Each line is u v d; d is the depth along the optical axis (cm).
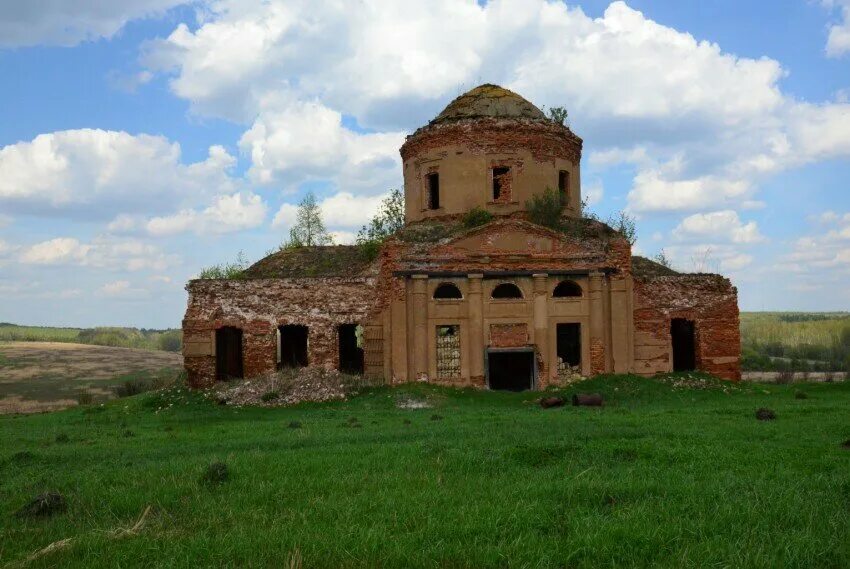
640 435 1712
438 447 1516
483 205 3731
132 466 1490
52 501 1108
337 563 827
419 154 3909
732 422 1988
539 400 2958
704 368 3591
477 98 3994
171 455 1667
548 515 982
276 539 900
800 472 1238
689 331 4006
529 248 3406
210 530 974
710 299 3619
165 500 1131
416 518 993
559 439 1633
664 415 2233
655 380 3350
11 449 1892
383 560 827
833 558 812
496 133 3756
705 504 1030
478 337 3325
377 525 950
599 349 3400
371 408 2956
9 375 6625
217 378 3681
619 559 827
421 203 3900
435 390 3178
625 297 3466
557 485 1142
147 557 865
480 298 3347
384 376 3366
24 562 858
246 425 2419
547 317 3375
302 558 828
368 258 3788
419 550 855
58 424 2753
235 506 1098
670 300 3588
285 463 1405
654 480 1167
